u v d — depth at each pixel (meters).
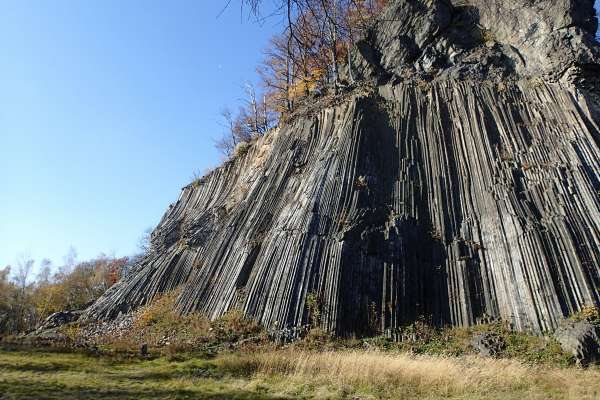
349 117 26.89
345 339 19.12
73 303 54.44
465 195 23.20
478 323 19.30
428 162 25.02
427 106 26.91
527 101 24.42
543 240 19.11
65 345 18.52
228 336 20.36
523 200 21.00
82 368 15.49
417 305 20.34
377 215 22.95
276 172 28.09
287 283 20.92
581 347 15.41
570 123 22.19
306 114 30.22
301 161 27.62
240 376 15.09
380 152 25.88
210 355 18.23
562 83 23.81
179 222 34.75
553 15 25.73
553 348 16.19
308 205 23.47
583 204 19.67
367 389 13.49
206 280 24.81
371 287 20.64
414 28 30.75
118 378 14.23
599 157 20.59
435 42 29.67
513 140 23.27
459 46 28.69
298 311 20.08
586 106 22.38
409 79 28.62
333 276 20.61
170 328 22.97
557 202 20.05
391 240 21.84
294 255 21.69
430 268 21.56
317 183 24.34
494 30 28.48
